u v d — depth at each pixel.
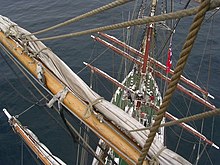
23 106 25.06
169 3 40.03
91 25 38.53
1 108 24.84
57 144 21.84
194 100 26.89
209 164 21.00
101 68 30.67
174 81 3.77
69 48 33.84
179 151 22.11
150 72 24.92
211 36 35.75
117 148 7.21
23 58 9.60
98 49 33.69
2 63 30.86
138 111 19.00
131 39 33.72
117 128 7.53
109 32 36.38
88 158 20.94
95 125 7.58
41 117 24.02
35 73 9.12
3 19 10.98
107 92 27.61
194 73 29.94
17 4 44.75
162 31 32.69
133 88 23.58
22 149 21.28
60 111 8.34
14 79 28.34
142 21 4.89
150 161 6.77
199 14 3.29
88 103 8.10
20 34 10.05
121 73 29.89
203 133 23.48
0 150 21.16
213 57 32.09
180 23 37.94
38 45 9.55
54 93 8.49
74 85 8.34
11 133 22.48
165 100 3.96
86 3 44.62
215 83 28.73
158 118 4.16
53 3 44.78
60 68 8.74
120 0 5.32
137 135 7.09
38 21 39.53
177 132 23.70
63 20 39.72
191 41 3.44
